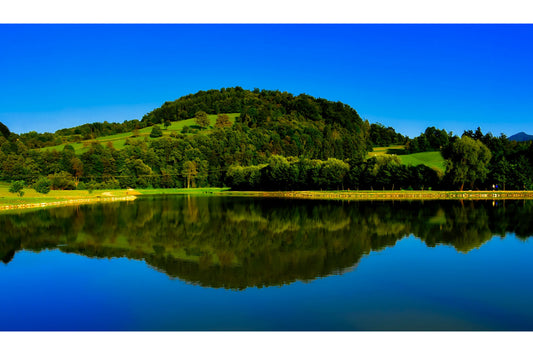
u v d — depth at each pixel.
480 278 19.64
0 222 42.50
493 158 104.06
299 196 89.94
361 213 48.28
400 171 91.56
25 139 168.75
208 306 16.08
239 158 155.38
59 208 60.44
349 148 187.75
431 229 34.78
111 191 97.38
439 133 188.12
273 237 31.59
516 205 56.81
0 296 17.78
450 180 86.19
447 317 14.84
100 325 14.52
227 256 24.83
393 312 15.29
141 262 23.42
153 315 15.23
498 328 13.89
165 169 144.12
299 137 199.50
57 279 20.25
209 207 60.78
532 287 18.17
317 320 14.62
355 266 22.05
